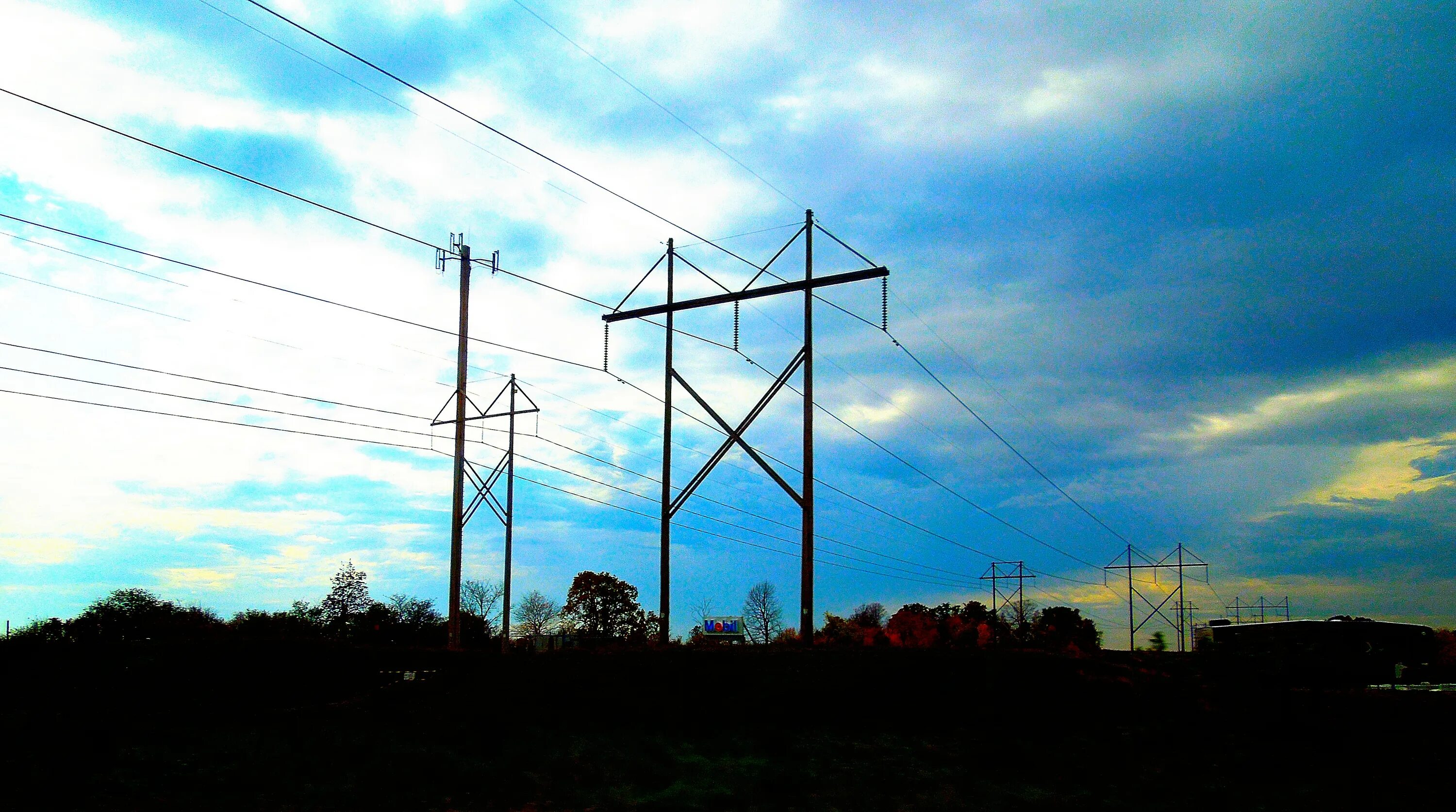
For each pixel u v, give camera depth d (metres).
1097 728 29.12
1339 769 24.83
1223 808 20.91
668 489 38.94
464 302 47.31
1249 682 34.53
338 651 32.09
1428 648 44.78
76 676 27.05
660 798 19.55
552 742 24.48
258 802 17.59
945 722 28.83
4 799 16.47
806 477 37.88
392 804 17.91
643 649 36.06
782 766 22.98
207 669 29.16
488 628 68.62
